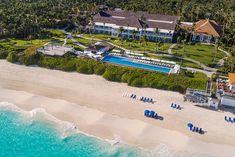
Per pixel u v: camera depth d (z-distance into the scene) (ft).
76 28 440.45
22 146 199.93
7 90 264.72
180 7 551.18
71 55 330.95
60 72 306.96
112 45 377.30
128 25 412.77
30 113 231.91
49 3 525.75
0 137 207.21
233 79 268.62
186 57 347.36
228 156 192.13
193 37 417.90
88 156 190.08
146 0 574.56
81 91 267.59
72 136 207.51
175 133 211.61
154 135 208.95
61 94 260.83
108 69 303.48
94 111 235.81
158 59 332.60
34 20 428.56
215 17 499.92
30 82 281.13
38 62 319.88
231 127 221.87
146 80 286.25
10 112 232.73
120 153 191.93
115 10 498.69
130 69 301.02
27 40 384.47
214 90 268.21
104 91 269.64
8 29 398.42
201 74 300.81
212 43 410.52
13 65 317.63
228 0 604.49
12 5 507.71
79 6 508.12
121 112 235.61
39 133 210.79
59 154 192.54
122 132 211.61
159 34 403.75
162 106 246.88
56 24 444.14
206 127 220.02
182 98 262.88
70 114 231.09
